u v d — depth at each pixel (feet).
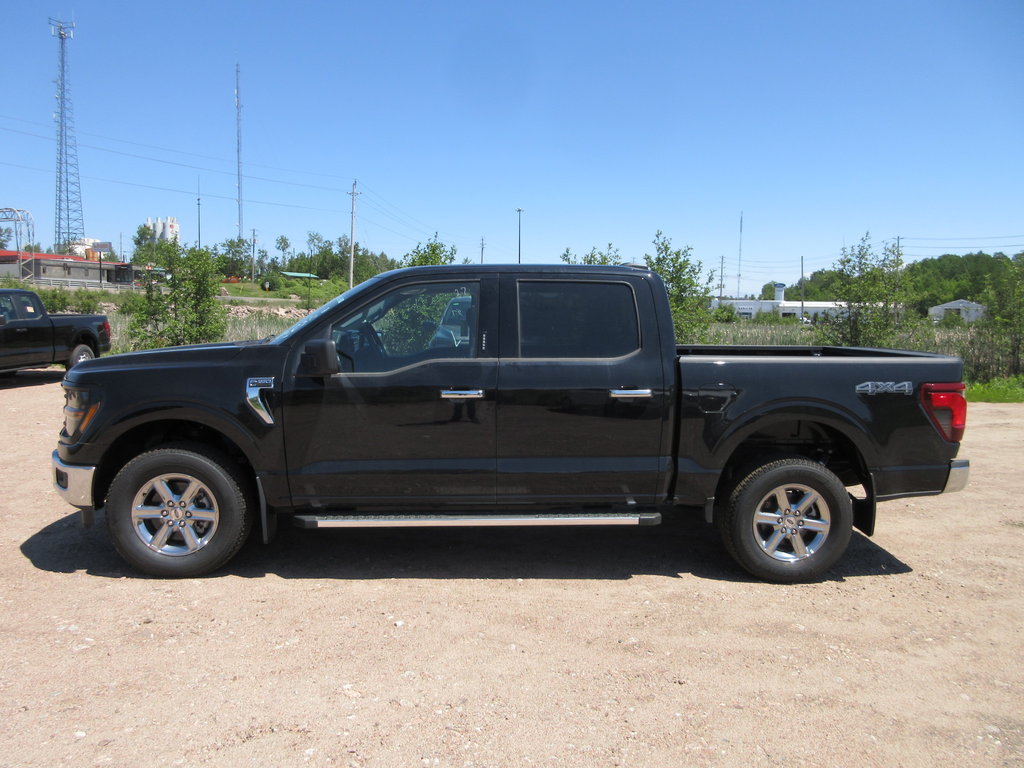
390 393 14.62
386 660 11.66
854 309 49.34
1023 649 12.44
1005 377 52.80
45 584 14.51
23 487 21.45
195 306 52.03
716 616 13.58
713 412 14.87
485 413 14.71
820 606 14.14
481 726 9.87
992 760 9.33
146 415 14.58
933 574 15.92
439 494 14.96
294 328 15.38
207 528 15.06
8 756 9.00
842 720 10.21
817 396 14.85
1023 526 19.39
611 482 15.07
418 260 49.42
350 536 17.99
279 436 14.62
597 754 9.29
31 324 42.75
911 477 15.21
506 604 13.98
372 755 9.18
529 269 15.30
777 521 15.19
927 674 11.55
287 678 11.04
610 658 11.88
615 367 14.89
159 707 10.18
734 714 10.30
